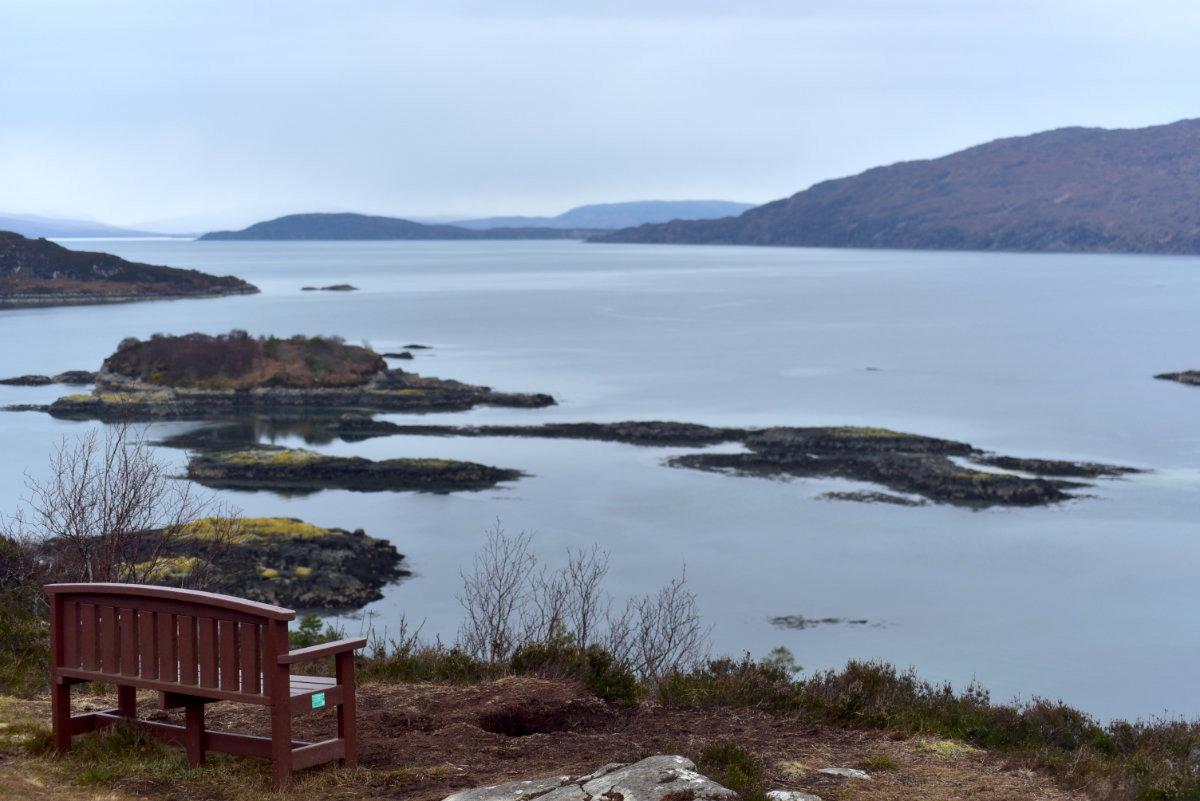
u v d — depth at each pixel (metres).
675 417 79.44
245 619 7.57
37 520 22.66
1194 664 33.94
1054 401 87.56
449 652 12.96
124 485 16.67
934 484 56.50
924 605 39.31
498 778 7.83
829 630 36.50
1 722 9.10
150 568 15.51
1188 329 151.38
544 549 45.75
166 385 91.31
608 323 159.25
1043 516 52.00
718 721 9.72
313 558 41.47
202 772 7.83
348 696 7.96
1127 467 61.62
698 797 7.05
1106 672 33.12
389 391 90.00
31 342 137.25
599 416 80.19
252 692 7.56
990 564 44.44
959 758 8.73
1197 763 9.59
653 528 49.28
